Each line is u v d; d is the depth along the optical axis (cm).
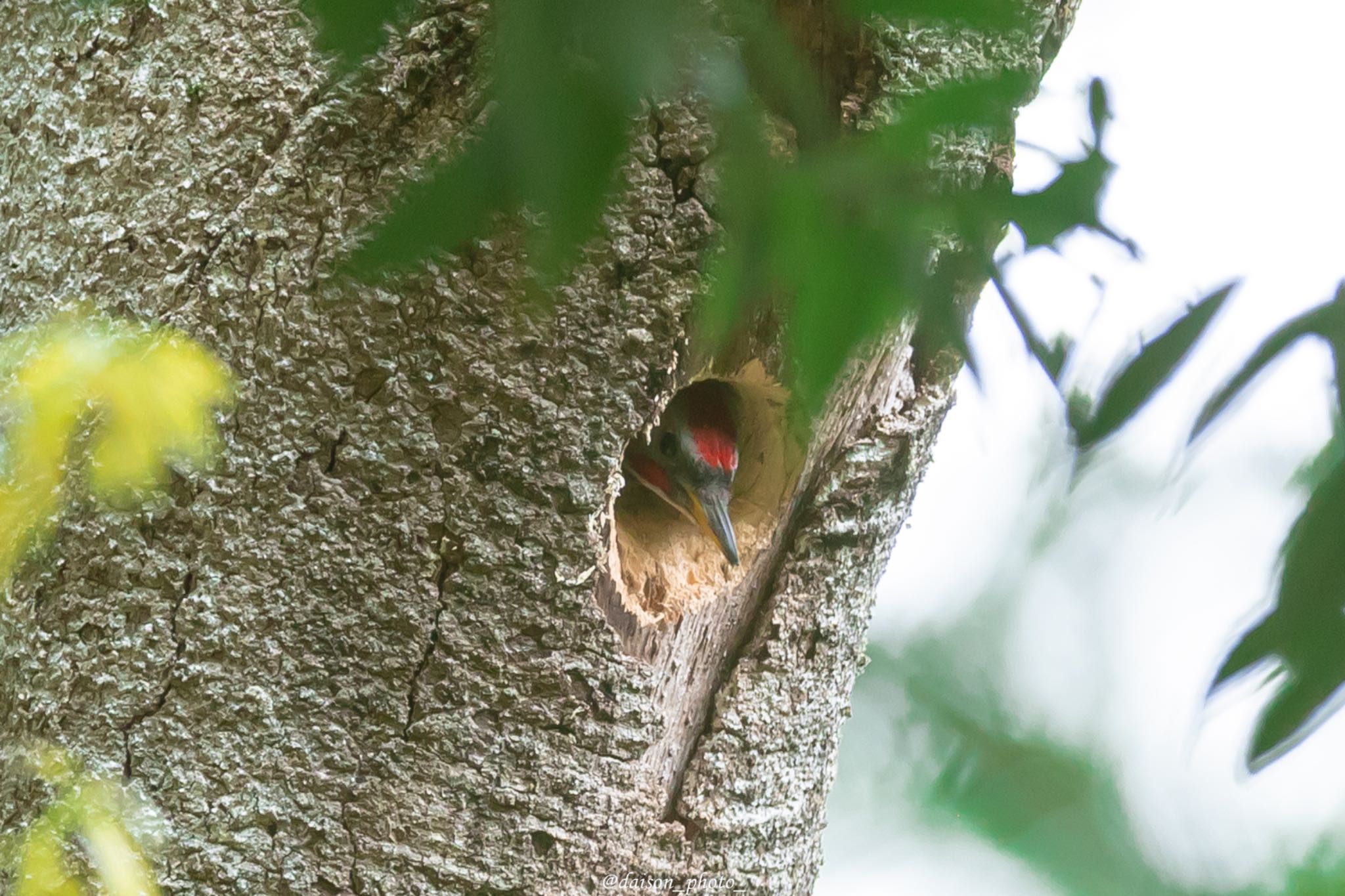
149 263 589
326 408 582
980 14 430
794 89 441
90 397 549
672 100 441
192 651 585
